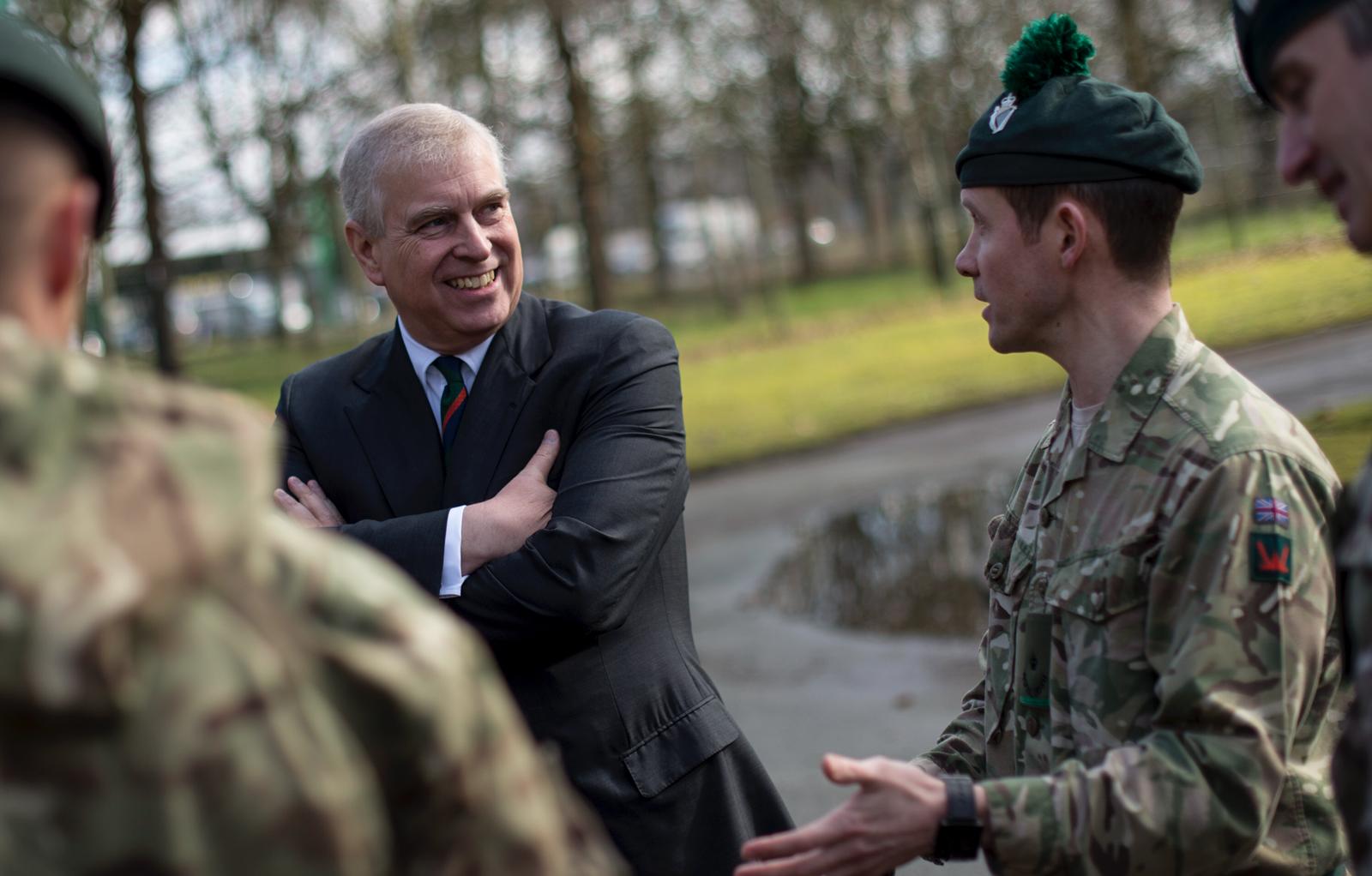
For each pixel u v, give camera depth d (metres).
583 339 2.50
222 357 25.89
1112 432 1.72
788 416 13.80
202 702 0.90
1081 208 1.75
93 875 0.88
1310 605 1.58
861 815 1.57
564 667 2.31
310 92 17.38
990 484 9.41
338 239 21.73
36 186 1.01
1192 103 27.45
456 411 2.50
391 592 1.03
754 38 25.25
